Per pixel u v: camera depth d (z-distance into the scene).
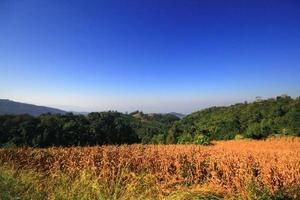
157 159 15.26
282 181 11.25
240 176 11.56
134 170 13.40
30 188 7.80
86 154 16.50
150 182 8.74
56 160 14.86
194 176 13.53
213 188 10.11
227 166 13.30
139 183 8.28
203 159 14.87
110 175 9.97
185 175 13.59
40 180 9.02
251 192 9.87
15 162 13.30
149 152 18.25
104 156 14.59
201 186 10.95
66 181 8.55
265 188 10.13
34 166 13.60
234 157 15.37
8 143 30.95
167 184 10.38
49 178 9.30
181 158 15.22
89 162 14.14
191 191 8.38
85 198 7.09
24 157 15.23
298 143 42.22
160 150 20.36
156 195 8.06
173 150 20.38
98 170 12.49
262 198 9.78
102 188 7.51
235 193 10.56
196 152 18.34
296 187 10.37
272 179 11.33
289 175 11.73
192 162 14.46
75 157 15.66
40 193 7.55
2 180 8.20
